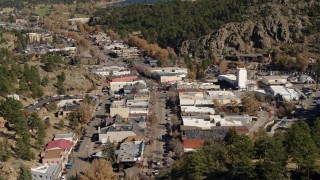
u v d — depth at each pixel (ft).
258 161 371.97
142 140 560.20
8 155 472.03
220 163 390.42
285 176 353.51
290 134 386.11
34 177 464.24
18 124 522.06
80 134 599.57
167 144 561.02
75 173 488.02
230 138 465.47
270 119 642.22
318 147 394.32
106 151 506.07
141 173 481.87
